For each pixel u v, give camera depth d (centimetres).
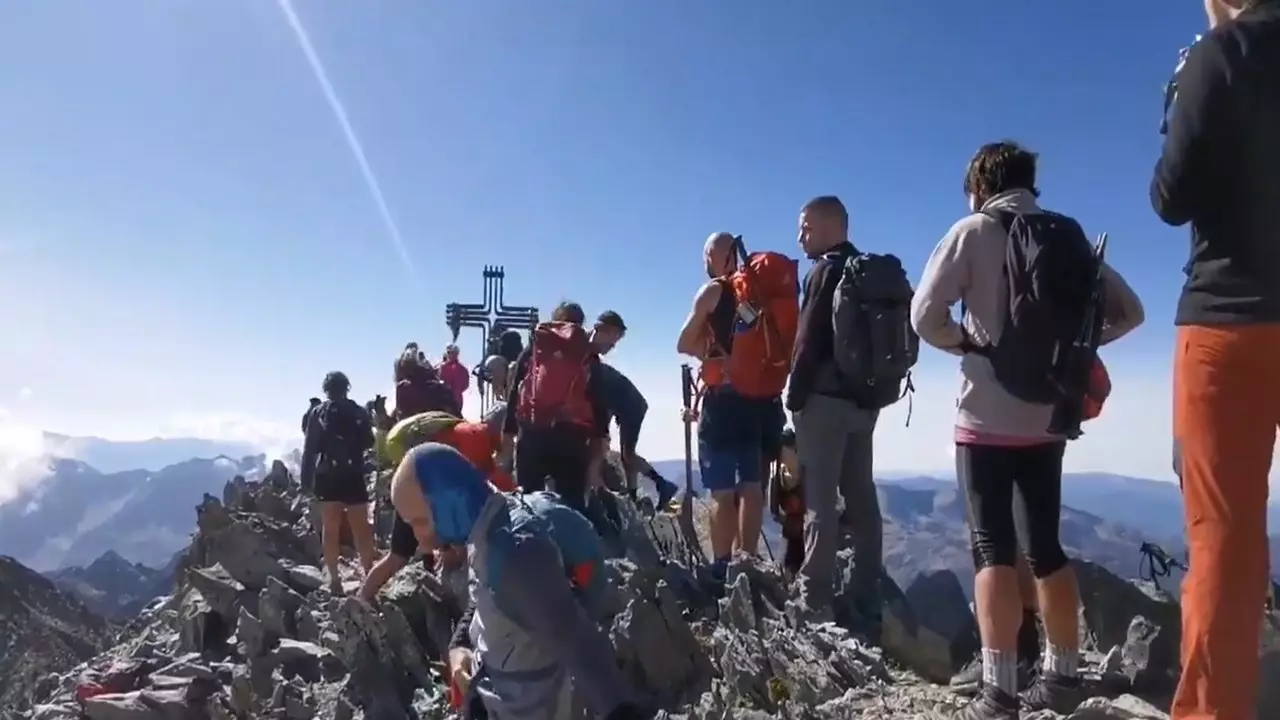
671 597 663
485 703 386
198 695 949
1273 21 295
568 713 370
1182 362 311
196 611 1116
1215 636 294
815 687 568
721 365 768
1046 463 441
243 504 1559
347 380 1125
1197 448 302
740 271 767
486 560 364
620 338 949
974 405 443
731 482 773
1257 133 287
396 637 850
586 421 770
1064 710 450
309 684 866
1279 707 406
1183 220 315
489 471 842
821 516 673
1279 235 286
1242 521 292
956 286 441
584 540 393
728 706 565
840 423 661
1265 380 289
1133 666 512
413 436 833
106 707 946
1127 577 648
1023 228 434
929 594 754
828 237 664
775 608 700
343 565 1220
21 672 3694
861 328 606
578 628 355
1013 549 437
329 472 1084
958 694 539
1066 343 419
